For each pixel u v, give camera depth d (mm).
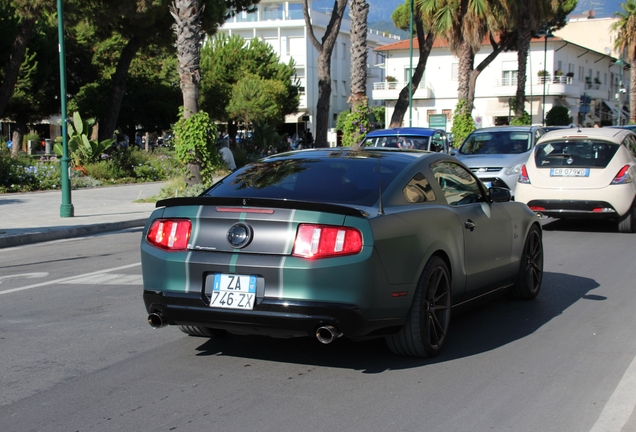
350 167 5691
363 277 4664
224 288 4852
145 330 6441
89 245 12305
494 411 4398
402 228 5016
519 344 5910
